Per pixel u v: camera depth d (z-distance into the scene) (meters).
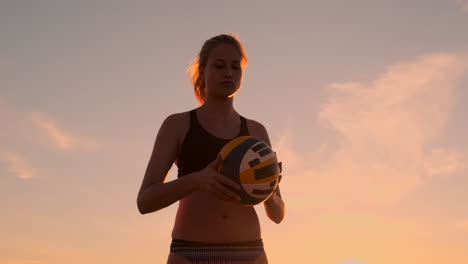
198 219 3.27
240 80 3.48
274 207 3.51
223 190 2.95
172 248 3.32
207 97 3.50
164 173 3.31
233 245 3.26
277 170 3.15
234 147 3.08
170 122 3.40
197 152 3.33
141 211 3.19
